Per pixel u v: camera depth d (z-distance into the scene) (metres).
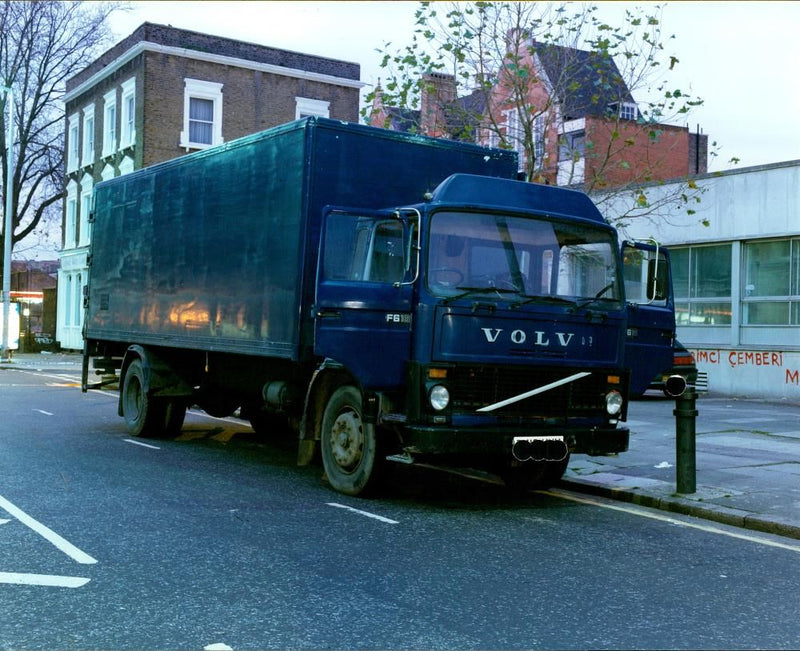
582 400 8.41
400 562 6.26
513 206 8.33
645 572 6.14
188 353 12.84
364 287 7.81
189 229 11.63
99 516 7.55
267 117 36.31
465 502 8.69
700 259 24.55
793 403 20.95
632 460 10.98
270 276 9.53
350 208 7.91
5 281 33.78
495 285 8.05
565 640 4.70
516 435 7.90
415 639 4.67
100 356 15.10
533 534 7.29
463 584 5.73
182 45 34.44
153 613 5.02
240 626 4.82
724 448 12.05
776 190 22.45
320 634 4.72
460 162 10.01
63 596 5.32
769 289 22.86
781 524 7.41
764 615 5.19
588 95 17.55
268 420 13.44
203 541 6.75
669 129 31.47
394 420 7.91
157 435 13.14
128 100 35.91
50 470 9.88
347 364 7.75
